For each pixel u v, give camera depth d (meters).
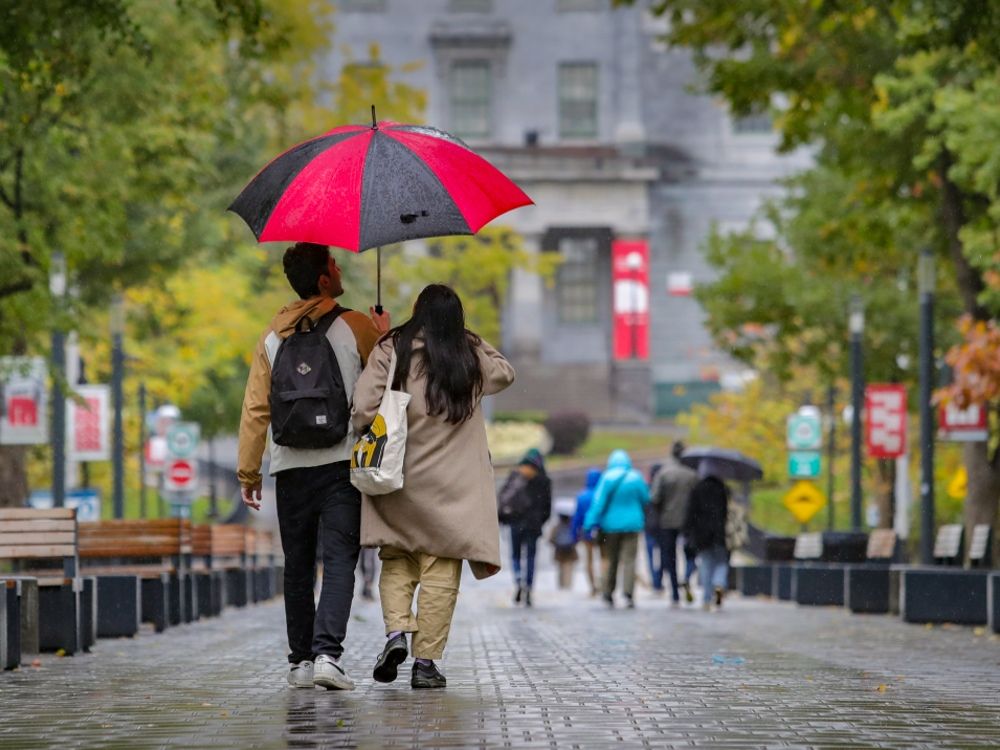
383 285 113.06
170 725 19.66
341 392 22.41
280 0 78.31
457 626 45.28
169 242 71.44
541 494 63.81
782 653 33.19
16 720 20.67
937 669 29.50
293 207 22.41
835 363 92.94
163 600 42.09
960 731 19.22
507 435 175.50
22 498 67.69
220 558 61.84
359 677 25.78
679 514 63.41
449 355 22.08
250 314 98.19
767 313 91.19
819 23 53.56
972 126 56.53
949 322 86.81
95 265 71.31
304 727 18.98
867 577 55.50
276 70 84.69
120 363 74.62
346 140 22.94
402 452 21.73
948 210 62.72
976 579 47.12
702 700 22.22
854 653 34.06
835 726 19.44
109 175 49.31
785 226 92.94
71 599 33.06
